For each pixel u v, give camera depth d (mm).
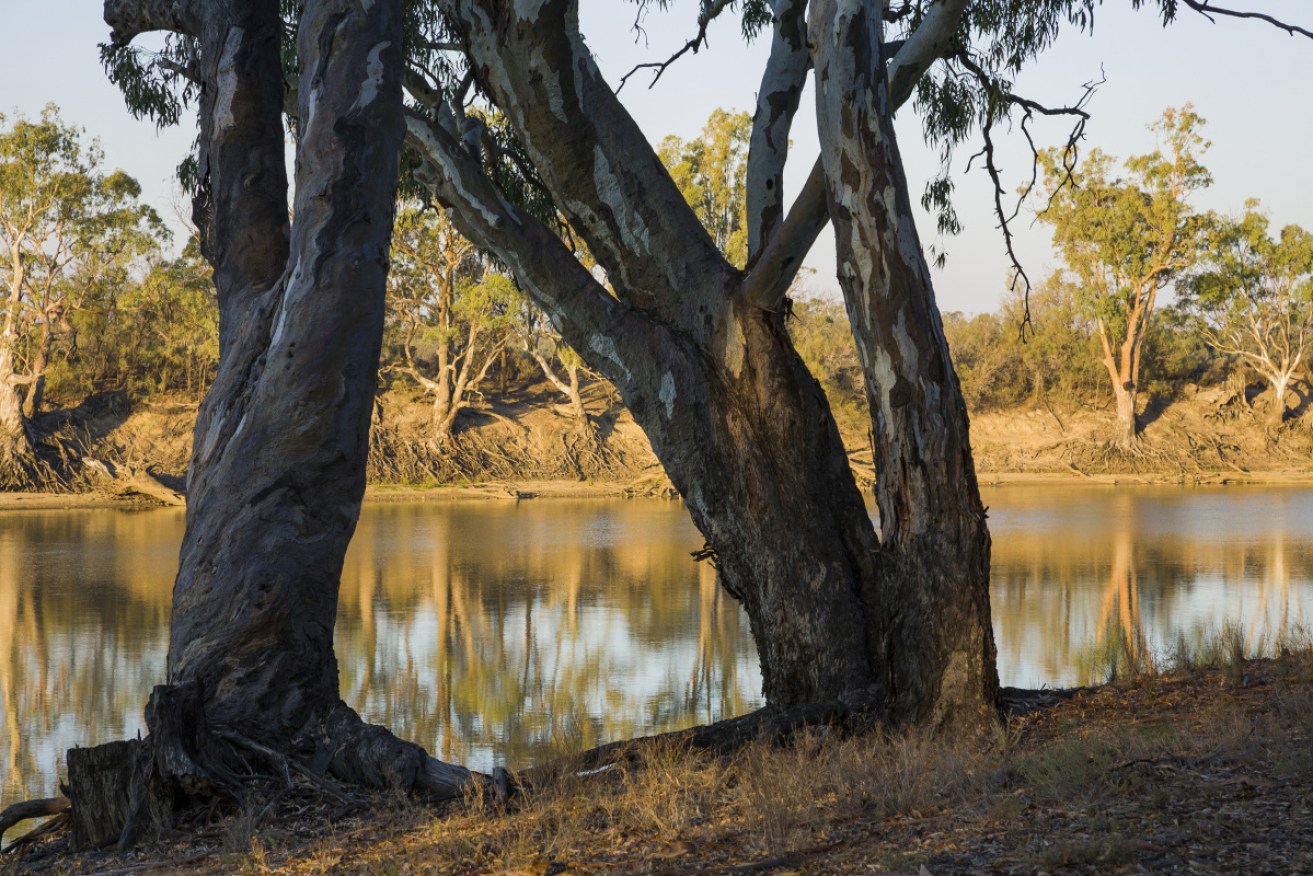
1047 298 73875
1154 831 4902
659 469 62562
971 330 77188
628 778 6832
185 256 57188
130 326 61250
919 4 11336
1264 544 32938
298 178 8609
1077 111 11859
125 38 10367
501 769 7004
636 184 9062
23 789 10203
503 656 16656
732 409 8844
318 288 8312
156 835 6645
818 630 8508
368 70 8594
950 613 7789
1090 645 16141
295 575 7992
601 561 30266
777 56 9477
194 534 8172
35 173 53531
